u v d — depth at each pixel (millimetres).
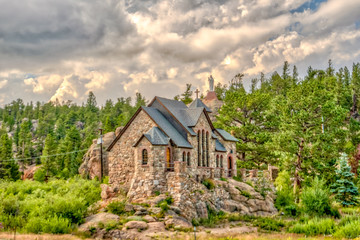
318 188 53031
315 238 35688
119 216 38125
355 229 36281
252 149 74125
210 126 57375
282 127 68312
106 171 73250
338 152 64312
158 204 41312
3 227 34781
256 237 35156
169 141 47531
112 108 196500
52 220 33969
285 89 134875
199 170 51688
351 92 115000
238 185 54031
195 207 43656
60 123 169000
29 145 137750
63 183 63469
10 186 59062
